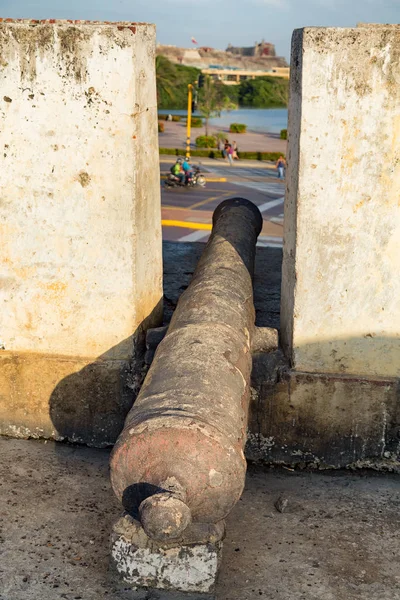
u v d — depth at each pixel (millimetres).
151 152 4891
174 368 3719
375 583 3746
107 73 4387
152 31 4680
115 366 4918
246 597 3611
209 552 3570
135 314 4855
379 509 4414
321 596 3635
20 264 4852
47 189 4676
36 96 4500
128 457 3340
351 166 4375
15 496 4395
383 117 4270
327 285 4609
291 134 4621
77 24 4332
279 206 21734
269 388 4816
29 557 3848
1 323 4992
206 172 30422
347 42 4141
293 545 4031
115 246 4730
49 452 4980
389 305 4617
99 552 3918
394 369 4730
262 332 4844
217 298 4551
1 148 4637
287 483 4711
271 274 7887
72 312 4902
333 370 4773
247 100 120250
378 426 4777
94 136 4523
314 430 4852
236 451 3340
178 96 90875
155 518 3051
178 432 3252
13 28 4383
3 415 5129
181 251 8938
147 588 3654
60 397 5031
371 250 4527
